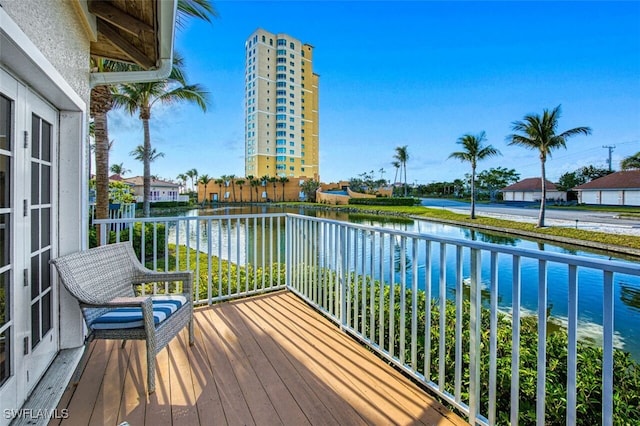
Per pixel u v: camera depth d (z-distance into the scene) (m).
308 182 52.56
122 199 12.16
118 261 2.30
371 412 1.65
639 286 6.73
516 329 1.37
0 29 1.20
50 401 1.69
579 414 1.65
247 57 60.78
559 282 6.99
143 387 1.83
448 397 1.71
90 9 2.36
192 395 1.77
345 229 2.58
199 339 2.43
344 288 2.60
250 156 60.97
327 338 2.47
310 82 64.56
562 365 2.03
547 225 15.88
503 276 7.53
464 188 48.81
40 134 1.96
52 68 1.72
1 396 1.47
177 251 3.09
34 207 1.88
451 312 3.01
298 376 1.96
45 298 2.03
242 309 3.05
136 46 2.78
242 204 48.44
